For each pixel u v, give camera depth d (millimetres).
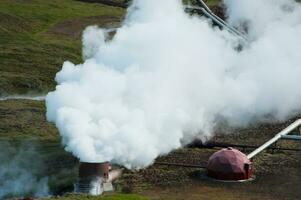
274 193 57406
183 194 57031
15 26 152125
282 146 74375
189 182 60875
